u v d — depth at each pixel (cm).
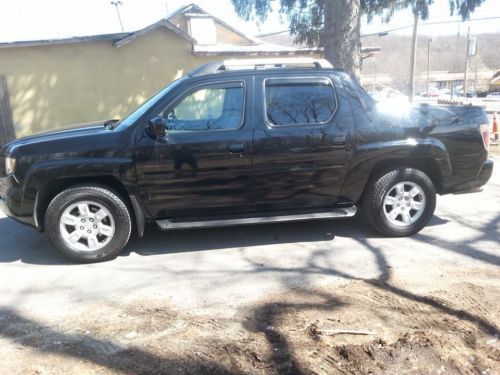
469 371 296
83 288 425
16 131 1241
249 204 503
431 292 396
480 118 541
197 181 484
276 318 357
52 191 483
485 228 565
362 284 416
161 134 464
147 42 1323
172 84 508
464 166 538
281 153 490
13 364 306
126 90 1327
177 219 498
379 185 521
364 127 506
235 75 494
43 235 579
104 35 1248
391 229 534
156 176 475
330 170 504
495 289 400
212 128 485
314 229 576
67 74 1259
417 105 532
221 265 471
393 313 361
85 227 478
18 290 423
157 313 372
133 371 297
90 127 524
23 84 1225
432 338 324
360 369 296
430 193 532
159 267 470
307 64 526
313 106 501
